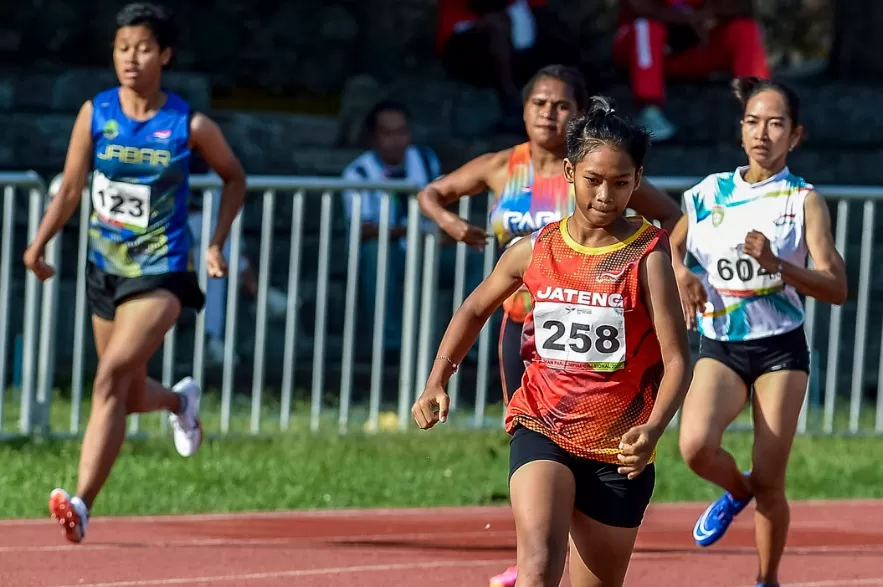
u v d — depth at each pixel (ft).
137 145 64.39
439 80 150.20
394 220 114.42
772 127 57.16
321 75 162.09
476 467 88.69
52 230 66.18
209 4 158.92
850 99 149.89
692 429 55.83
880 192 99.50
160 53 64.44
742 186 58.13
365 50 163.53
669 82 148.46
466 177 62.34
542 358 42.32
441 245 109.60
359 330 124.77
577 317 41.60
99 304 65.36
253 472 84.07
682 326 40.88
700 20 143.33
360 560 64.80
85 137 65.10
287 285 127.54
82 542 67.00
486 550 67.87
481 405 98.53
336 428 96.07
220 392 114.73
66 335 122.11
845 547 71.20
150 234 64.49
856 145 149.59
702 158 140.05
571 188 59.11
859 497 86.99
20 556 63.72
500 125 138.51
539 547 38.96
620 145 40.29
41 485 77.87
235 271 92.38
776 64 189.88
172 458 86.63
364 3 163.53
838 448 98.37
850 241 136.87
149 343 63.36
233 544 67.62
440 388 42.22
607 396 41.52
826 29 189.67
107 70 135.64
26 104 132.26
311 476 83.76
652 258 41.22
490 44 137.90
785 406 55.98
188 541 67.97
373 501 80.02
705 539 60.23
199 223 99.25
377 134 116.88
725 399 56.65
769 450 55.57
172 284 64.59
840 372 132.05
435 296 96.78
